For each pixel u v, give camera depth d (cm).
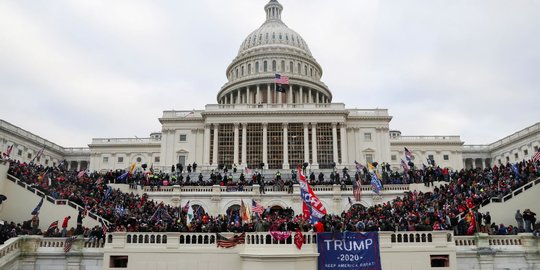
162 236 2572
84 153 10588
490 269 2548
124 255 2547
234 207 4334
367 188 4356
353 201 4303
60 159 10500
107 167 9944
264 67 9862
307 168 6688
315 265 2427
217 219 3325
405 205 3522
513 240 2612
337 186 4366
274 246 2388
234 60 10369
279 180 4622
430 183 4278
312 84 9519
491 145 10762
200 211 4275
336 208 4291
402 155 9888
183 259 2531
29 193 3534
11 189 3556
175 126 7600
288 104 7356
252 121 7138
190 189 4462
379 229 2691
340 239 2494
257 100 9288
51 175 4147
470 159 10875
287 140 7056
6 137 8362
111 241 2591
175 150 7494
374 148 7431
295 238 2400
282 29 10612
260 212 3353
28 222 3142
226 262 2508
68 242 2631
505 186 3538
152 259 2542
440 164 9875
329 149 7056
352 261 2469
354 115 7494
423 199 3628
